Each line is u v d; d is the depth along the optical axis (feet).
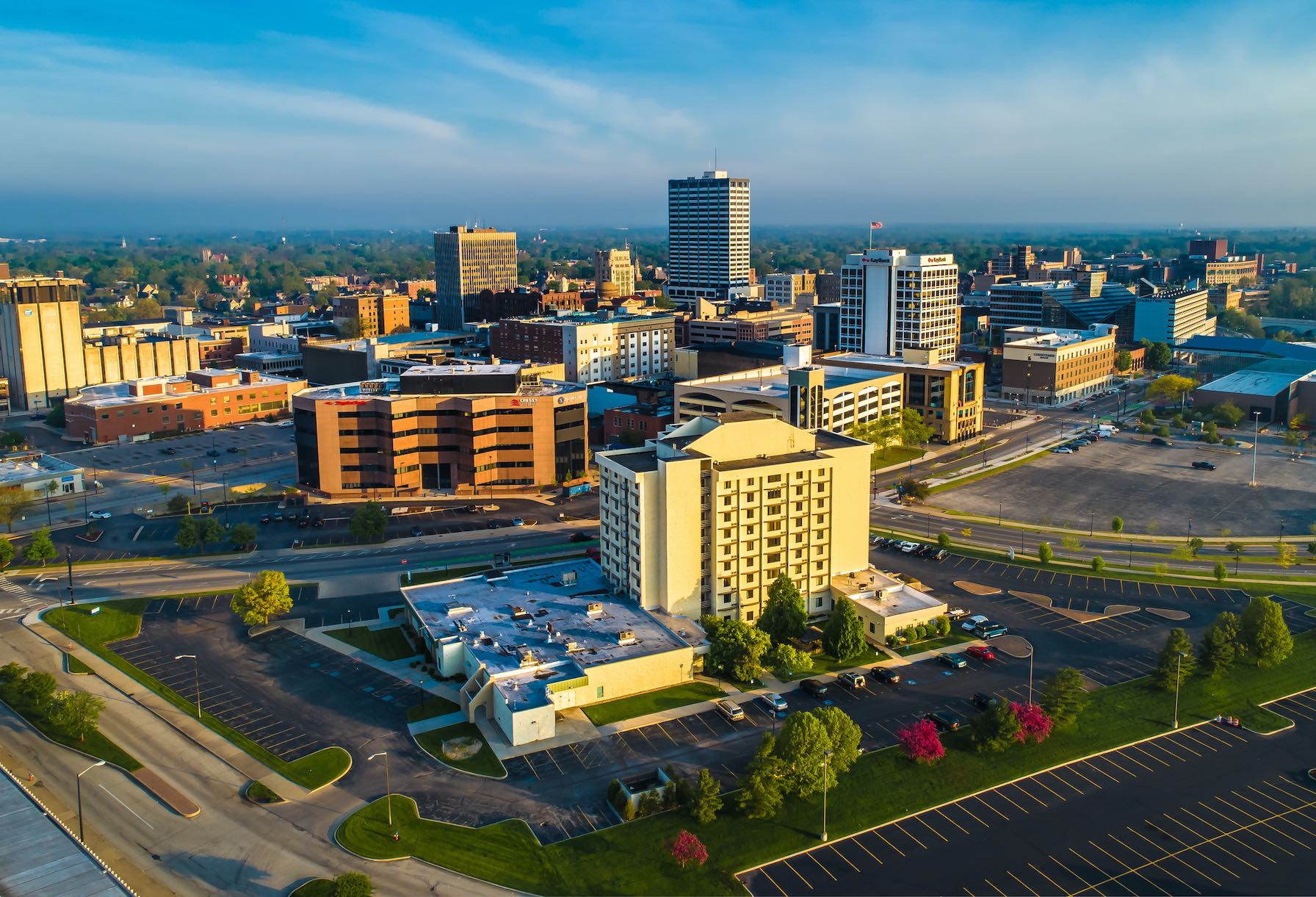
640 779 400.26
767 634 509.76
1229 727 444.55
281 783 404.57
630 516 542.57
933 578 631.97
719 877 346.74
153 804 390.63
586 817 380.99
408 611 561.84
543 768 415.03
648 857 357.82
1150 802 388.98
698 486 534.78
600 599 556.10
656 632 512.22
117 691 483.10
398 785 402.52
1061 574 641.40
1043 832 370.53
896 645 530.27
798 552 563.48
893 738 435.94
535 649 491.72
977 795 395.14
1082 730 442.09
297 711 463.01
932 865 352.28
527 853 359.25
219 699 474.08
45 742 435.53
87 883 300.81
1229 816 379.76
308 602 596.29
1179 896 336.49
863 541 596.29
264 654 523.70
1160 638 540.11
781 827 374.43
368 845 363.56
